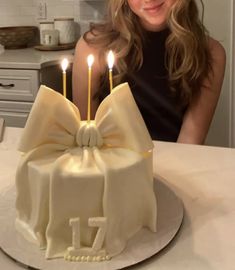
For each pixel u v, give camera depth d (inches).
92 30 61.1
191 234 28.8
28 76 85.0
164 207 31.5
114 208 26.0
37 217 27.0
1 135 46.8
